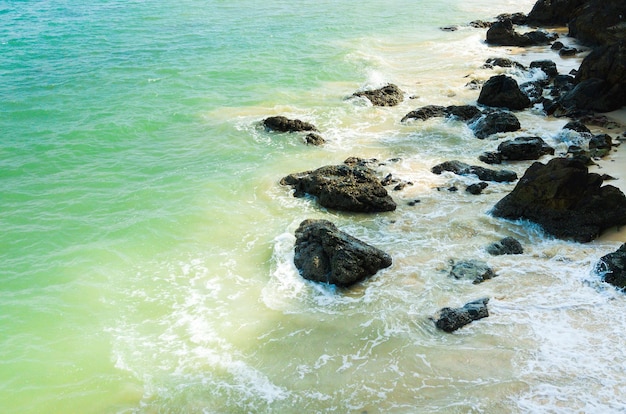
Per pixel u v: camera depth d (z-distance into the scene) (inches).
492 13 2086.6
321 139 1035.3
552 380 505.4
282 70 1434.5
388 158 967.6
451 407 485.1
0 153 1010.1
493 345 551.2
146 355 572.1
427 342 563.5
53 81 1359.5
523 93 1165.7
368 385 518.9
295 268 688.4
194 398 518.0
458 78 1360.7
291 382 529.7
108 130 1101.1
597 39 1546.5
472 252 698.2
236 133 1083.3
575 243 705.0
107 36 1743.4
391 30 1844.2
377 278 663.1
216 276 687.1
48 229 793.6
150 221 801.6
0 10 2090.3
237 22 1919.3
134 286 675.4
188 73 1412.4
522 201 757.3
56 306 647.8
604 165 875.4
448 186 863.7
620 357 526.6
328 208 820.0
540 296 613.3
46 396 531.8
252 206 836.6
